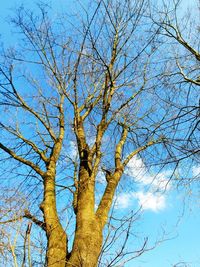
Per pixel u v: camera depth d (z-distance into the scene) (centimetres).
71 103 715
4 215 480
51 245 511
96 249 487
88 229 508
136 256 449
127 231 466
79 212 541
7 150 677
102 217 537
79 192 575
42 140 723
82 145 648
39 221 555
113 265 447
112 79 734
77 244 490
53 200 587
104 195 582
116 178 614
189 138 688
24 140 710
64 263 488
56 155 675
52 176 634
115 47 750
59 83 762
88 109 743
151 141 710
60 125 738
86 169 609
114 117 726
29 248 416
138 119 759
